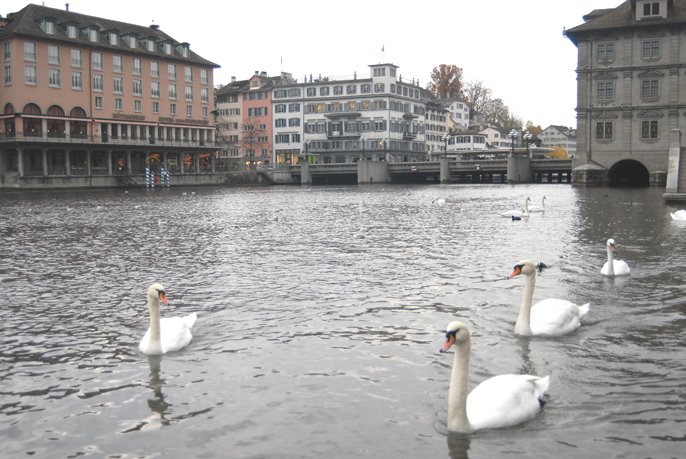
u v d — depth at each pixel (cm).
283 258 2130
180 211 4588
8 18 9544
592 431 766
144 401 888
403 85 14162
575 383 916
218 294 1561
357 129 13788
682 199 4394
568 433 761
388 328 1222
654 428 772
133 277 1819
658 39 7506
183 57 11206
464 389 764
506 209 4334
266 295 1538
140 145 10325
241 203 5609
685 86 7425
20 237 2881
